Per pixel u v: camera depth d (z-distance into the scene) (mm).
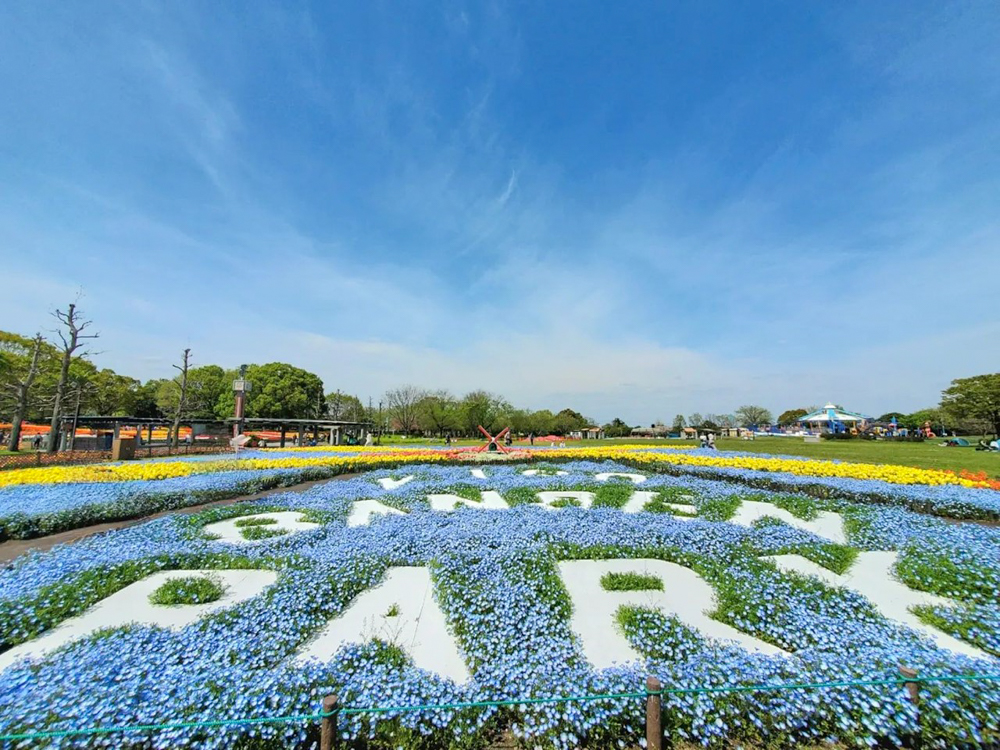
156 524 8164
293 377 52156
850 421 59594
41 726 2830
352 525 8508
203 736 2787
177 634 4203
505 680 3398
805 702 3062
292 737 2834
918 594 5324
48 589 5070
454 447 31672
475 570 5668
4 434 37500
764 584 5188
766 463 14453
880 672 3312
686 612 4879
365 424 40812
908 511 9039
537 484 12375
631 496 11023
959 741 2830
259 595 5094
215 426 44656
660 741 2881
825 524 8344
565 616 4727
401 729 2961
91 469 14562
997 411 42875
